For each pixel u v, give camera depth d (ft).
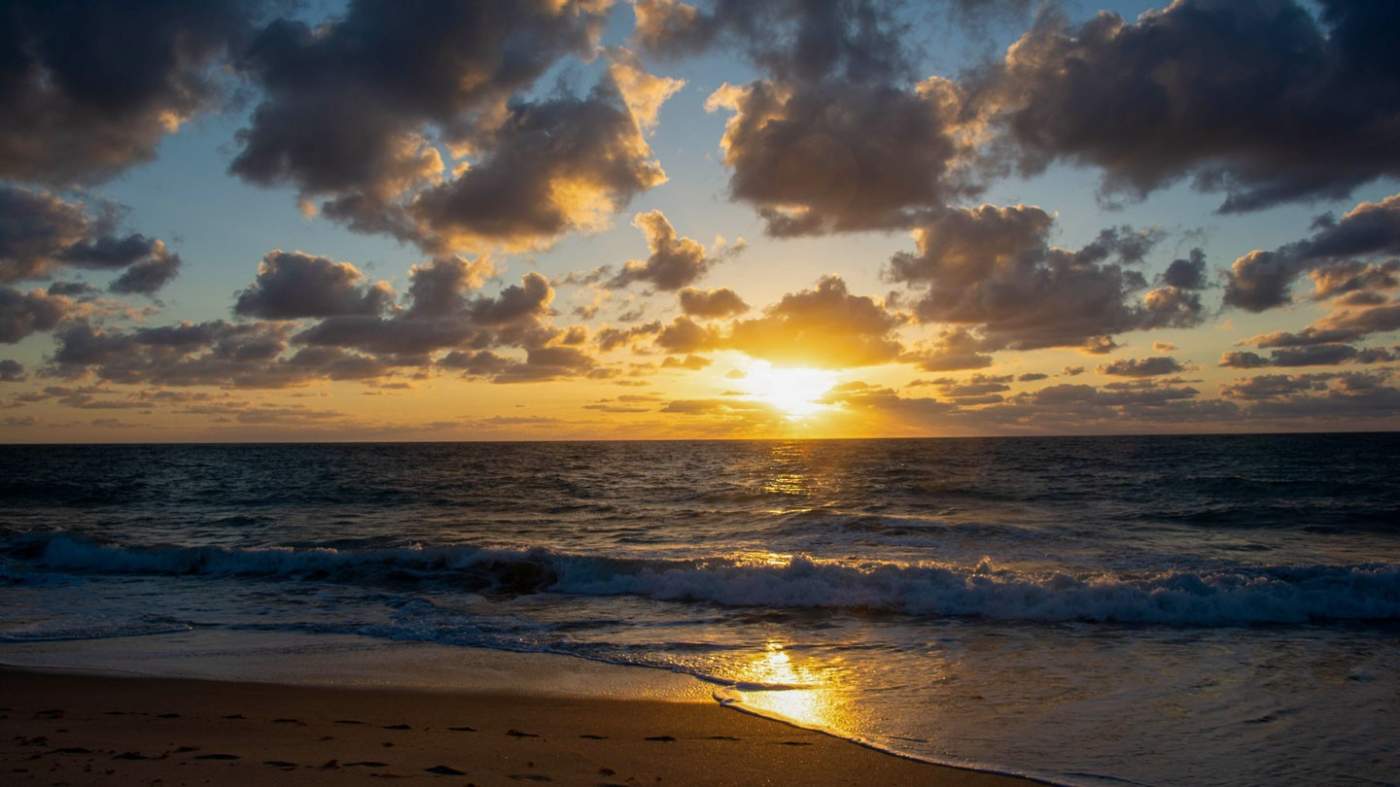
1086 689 27.30
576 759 20.12
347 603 44.27
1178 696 26.32
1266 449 244.01
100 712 24.49
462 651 33.71
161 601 44.80
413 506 103.96
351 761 19.26
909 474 151.94
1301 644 33.81
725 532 73.92
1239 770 19.92
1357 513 82.69
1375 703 25.38
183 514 94.53
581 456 281.74
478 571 51.98
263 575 52.65
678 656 32.73
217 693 27.22
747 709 25.32
